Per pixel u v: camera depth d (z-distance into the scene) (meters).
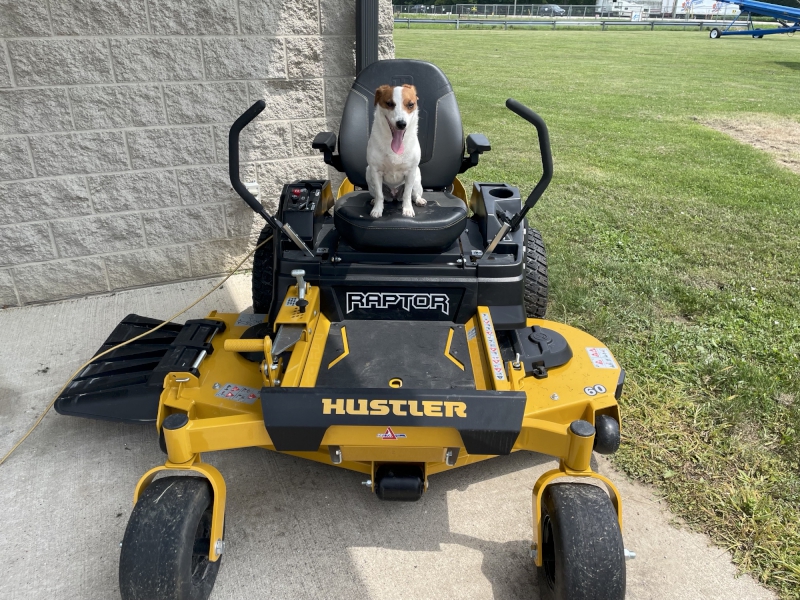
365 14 5.00
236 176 3.07
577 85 17.91
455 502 3.09
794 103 15.32
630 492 3.15
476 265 3.16
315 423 2.37
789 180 8.59
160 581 2.16
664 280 5.32
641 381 3.95
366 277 3.17
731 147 10.70
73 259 4.94
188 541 2.23
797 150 10.72
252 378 3.04
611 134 11.63
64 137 4.59
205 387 2.96
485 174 8.58
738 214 7.08
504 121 12.51
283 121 5.32
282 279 3.22
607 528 2.20
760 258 5.84
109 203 4.91
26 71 4.34
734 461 3.31
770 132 12.13
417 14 68.94
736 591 2.64
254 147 5.28
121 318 4.74
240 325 3.57
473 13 69.75
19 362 4.15
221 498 2.41
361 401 2.41
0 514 2.98
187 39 4.71
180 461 2.39
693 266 5.64
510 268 3.17
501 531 2.93
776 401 3.78
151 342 3.71
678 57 27.09
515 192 3.70
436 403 2.40
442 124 3.77
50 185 4.67
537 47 30.94
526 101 14.94
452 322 3.22
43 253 4.82
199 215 5.26
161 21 4.59
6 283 4.79
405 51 27.02
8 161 4.50
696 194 7.87
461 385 2.75
